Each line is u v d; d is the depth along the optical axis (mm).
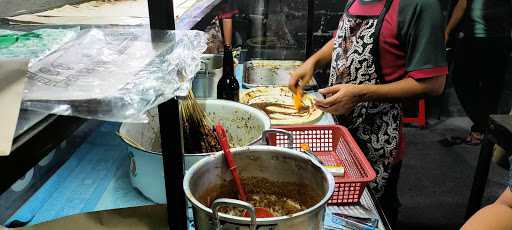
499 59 3316
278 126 1410
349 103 1512
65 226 860
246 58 3059
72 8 1245
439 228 2434
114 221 876
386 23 1533
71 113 458
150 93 514
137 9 1251
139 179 1080
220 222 668
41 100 469
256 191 946
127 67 584
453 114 3871
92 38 728
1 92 464
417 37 1474
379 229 1040
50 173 1210
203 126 1192
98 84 521
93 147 1368
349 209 1123
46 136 426
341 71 1726
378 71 1609
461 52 3393
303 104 1751
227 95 1656
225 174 892
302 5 3279
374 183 1736
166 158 753
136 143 1092
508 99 3555
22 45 676
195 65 627
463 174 3027
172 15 715
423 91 1507
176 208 803
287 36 3379
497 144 1831
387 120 1661
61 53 641
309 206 885
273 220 648
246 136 1364
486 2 3191
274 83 2303
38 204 1070
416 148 3396
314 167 842
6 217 1005
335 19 3467
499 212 900
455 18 3357
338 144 1402
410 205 2656
